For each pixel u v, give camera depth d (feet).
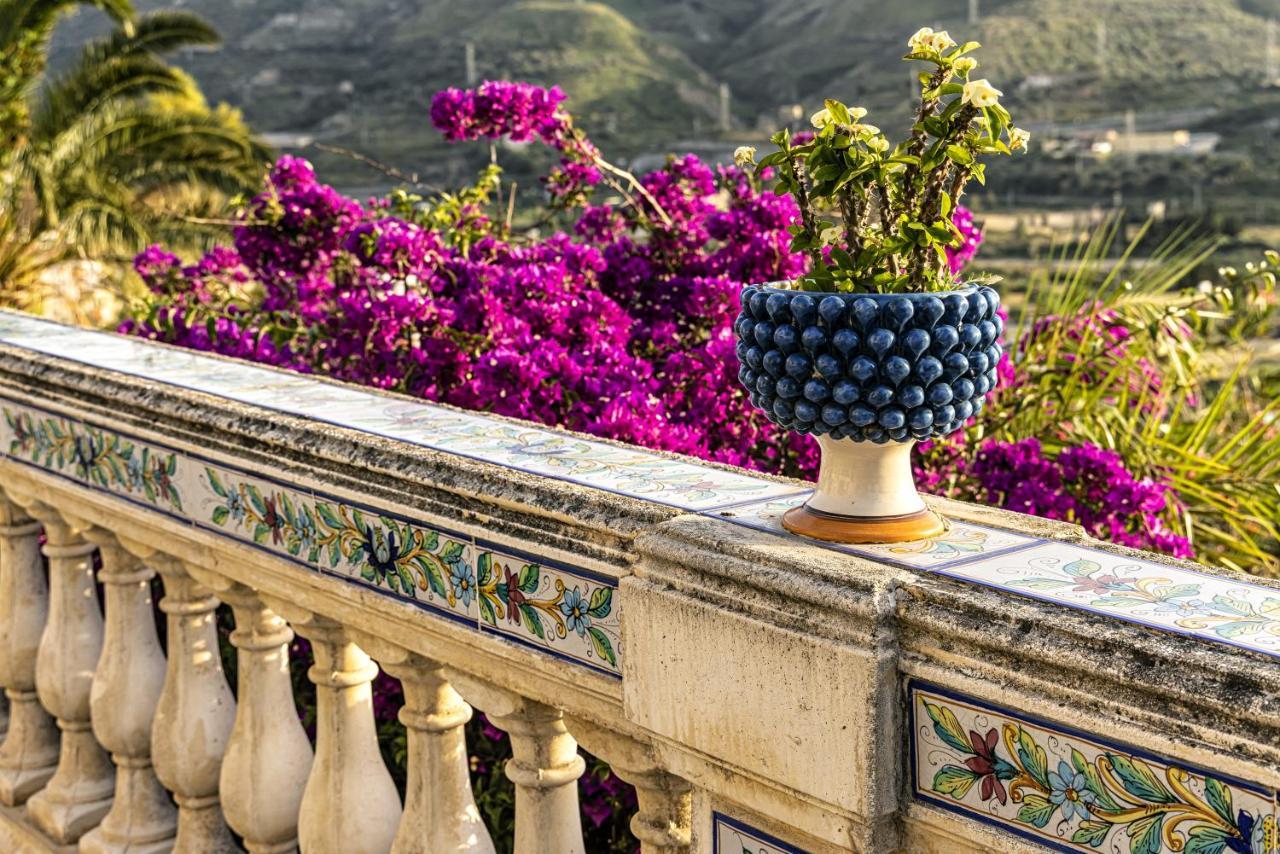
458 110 12.94
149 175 51.08
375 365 11.68
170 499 8.23
